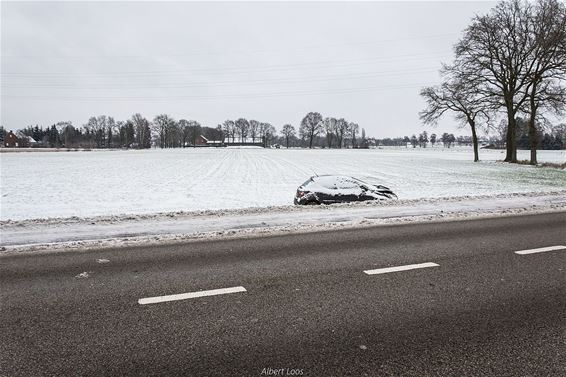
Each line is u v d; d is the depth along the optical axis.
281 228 9.45
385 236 8.66
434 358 3.68
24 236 8.60
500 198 14.98
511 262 6.67
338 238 8.47
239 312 4.69
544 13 38.66
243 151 107.19
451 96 47.81
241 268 6.37
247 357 3.71
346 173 34.50
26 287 5.54
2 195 20.31
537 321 4.43
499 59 42.28
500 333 4.16
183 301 5.03
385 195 15.26
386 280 5.79
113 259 6.89
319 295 5.22
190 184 26.06
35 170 36.94
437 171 36.16
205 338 4.06
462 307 4.82
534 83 40.97
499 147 139.62
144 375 3.41
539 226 9.77
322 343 3.96
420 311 4.71
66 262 6.71
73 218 10.68
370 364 3.59
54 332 4.19
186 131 171.12
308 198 14.06
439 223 10.18
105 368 3.51
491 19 41.75
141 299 5.09
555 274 6.04
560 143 114.44
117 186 24.73
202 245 7.88
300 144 188.88
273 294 5.26
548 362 3.62
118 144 162.75
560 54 36.75
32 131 171.75
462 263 6.61
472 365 3.57
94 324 4.38
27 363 3.58
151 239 8.37
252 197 19.83
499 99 45.06
